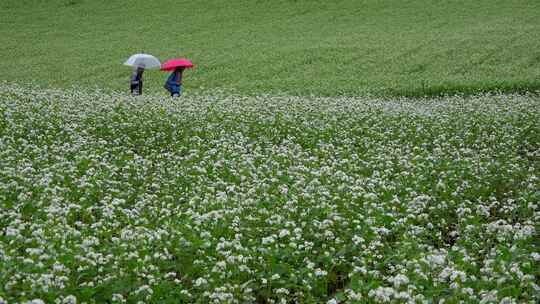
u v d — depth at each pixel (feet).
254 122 67.46
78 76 127.24
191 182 44.80
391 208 38.27
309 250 31.91
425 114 72.49
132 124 63.52
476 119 69.56
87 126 61.87
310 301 27.27
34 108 67.82
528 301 25.27
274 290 28.27
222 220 34.68
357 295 25.67
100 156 50.26
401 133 63.62
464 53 131.75
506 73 112.68
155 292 26.45
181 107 73.56
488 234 34.30
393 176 47.93
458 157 52.44
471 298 25.32
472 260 30.32
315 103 80.38
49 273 26.78
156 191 42.70
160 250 30.73
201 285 27.45
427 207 40.09
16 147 52.11
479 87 99.71
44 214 35.68
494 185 45.44
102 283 26.53
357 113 73.26
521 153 58.34
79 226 34.40
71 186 41.47
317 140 60.85
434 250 31.19
